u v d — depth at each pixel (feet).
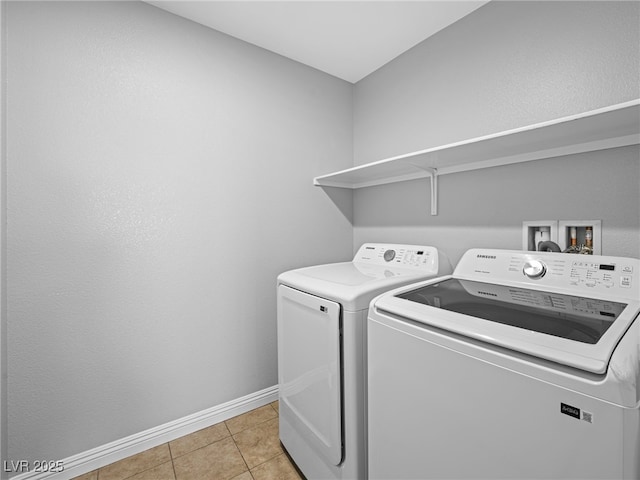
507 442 2.44
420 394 3.09
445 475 2.89
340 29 5.88
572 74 4.22
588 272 3.72
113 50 4.89
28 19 4.24
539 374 2.26
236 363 6.28
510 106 4.87
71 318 4.66
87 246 4.76
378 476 3.67
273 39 6.20
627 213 3.84
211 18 5.57
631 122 3.34
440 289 4.14
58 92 4.46
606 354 2.11
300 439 4.76
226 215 6.07
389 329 3.43
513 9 4.81
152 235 5.30
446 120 5.83
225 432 5.77
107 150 4.86
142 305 5.25
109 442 5.01
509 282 4.32
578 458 2.09
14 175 4.19
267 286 6.64
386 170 6.27
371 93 7.51
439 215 6.05
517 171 4.87
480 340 2.61
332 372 4.02
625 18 3.78
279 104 6.72
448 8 5.30
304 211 7.17
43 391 4.49
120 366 5.08
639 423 1.89
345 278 4.81
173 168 5.47
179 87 5.50
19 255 4.26
